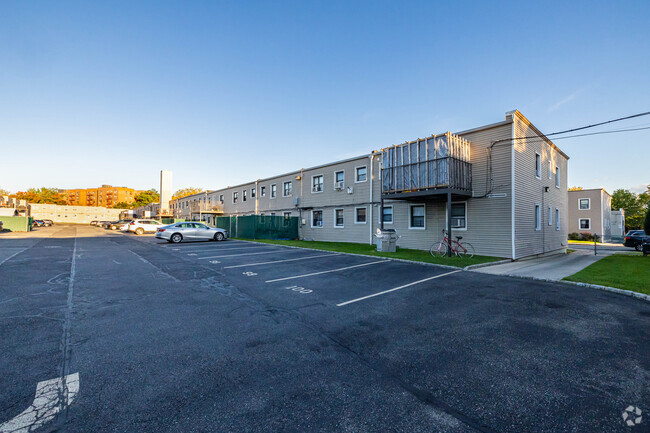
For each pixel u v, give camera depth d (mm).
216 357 3521
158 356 3525
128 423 2357
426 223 15422
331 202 21406
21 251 13695
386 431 2316
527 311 5410
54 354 3535
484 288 7195
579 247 24609
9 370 3145
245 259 11812
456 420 2453
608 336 4273
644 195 49531
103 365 3289
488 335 4289
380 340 4086
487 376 3164
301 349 3771
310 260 11609
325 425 2373
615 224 41031
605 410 2598
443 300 6125
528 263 11953
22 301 5734
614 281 7742
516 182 12859
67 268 9336
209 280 7855
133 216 67812
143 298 6078
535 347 3896
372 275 8703
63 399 2654
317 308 5535
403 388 2918
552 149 17641
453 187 12516
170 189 49812
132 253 13445
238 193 32719
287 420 2424
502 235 12758
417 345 3936
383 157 14922
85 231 34812
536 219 14945
